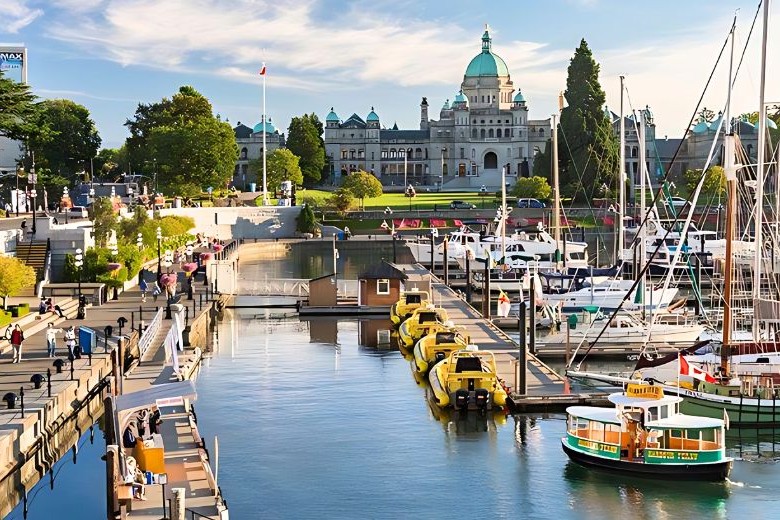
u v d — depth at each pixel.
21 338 68.38
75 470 53.88
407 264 165.25
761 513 47.00
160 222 152.38
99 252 106.25
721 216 193.75
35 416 52.47
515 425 61.50
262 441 58.12
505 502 48.41
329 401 67.88
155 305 99.50
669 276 84.81
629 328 83.69
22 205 164.50
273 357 84.44
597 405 64.44
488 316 100.75
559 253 135.00
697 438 51.50
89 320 88.44
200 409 65.56
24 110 116.88
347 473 52.44
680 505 48.09
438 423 62.00
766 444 58.41
